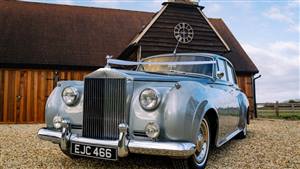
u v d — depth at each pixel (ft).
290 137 22.35
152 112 11.25
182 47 40.93
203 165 12.91
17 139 21.47
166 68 16.42
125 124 11.41
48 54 42.63
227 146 18.54
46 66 41.65
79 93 13.00
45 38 45.11
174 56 17.24
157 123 11.10
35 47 43.06
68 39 46.16
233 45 53.47
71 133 12.73
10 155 15.87
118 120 11.71
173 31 40.86
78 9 53.57
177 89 11.45
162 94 11.37
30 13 49.34
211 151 16.96
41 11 50.52
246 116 21.84
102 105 12.04
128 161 14.32
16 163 14.16
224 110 15.38
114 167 13.35
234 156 15.70
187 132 11.06
